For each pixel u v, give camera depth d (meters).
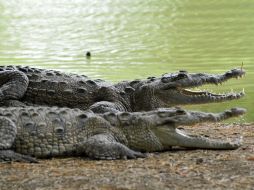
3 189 19.67
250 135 28.41
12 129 23.56
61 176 20.86
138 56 51.53
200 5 82.81
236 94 30.91
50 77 31.20
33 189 19.55
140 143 24.81
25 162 23.16
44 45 57.69
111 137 24.47
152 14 77.31
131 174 20.89
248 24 66.75
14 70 30.91
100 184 19.81
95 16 76.12
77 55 52.19
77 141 24.34
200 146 24.81
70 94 30.80
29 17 76.38
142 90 31.16
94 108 29.58
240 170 21.09
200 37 60.38
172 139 24.84
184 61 49.12
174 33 63.50
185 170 21.28
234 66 46.62
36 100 30.89
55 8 83.12
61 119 24.55
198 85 30.59
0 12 80.88
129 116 24.97
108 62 48.84
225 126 31.66
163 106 31.11
